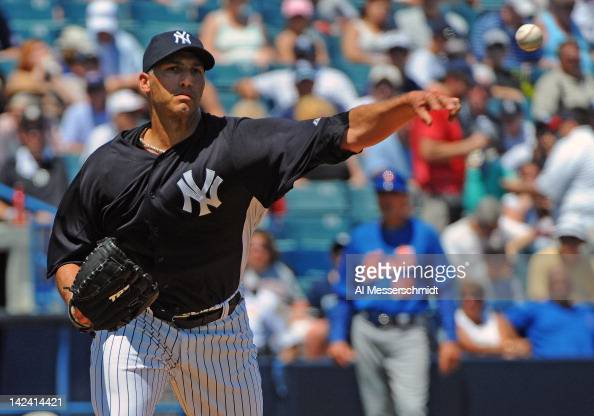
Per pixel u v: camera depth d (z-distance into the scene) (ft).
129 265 48.49
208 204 49.52
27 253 90.33
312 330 94.94
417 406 82.94
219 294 51.90
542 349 93.81
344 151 48.93
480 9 155.43
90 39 133.18
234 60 137.80
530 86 135.33
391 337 83.61
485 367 90.43
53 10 150.20
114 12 133.90
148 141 50.67
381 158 115.55
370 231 84.99
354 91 135.95
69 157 114.93
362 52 143.23
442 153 107.14
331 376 88.89
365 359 84.28
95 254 48.73
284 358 93.25
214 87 135.74
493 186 108.17
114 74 132.46
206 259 50.78
